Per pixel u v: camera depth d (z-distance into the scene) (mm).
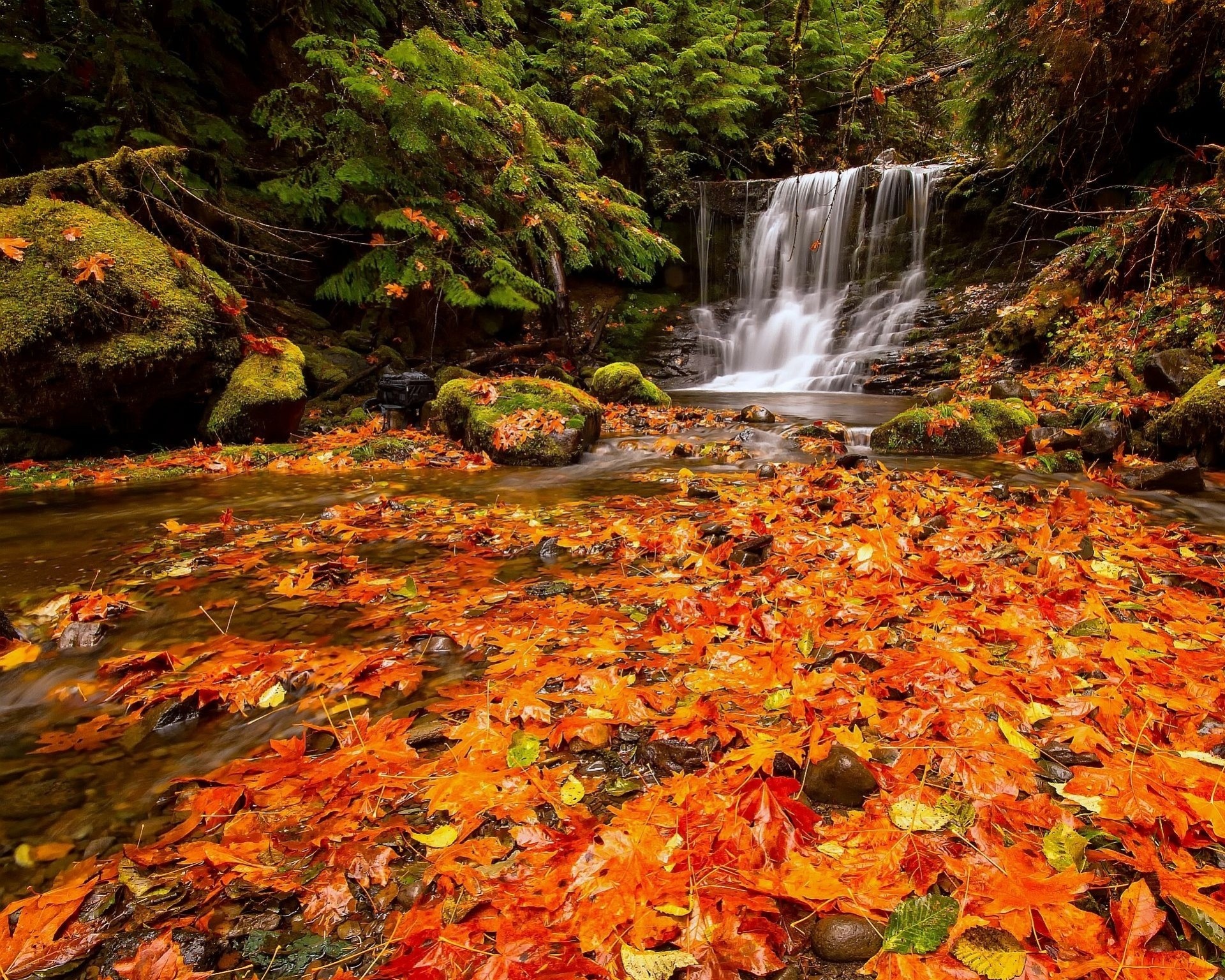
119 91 7426
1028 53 8516
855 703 1531
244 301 6402
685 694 1655
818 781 1282
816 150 16812
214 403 6062
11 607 2342
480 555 2895
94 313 5160
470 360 10203
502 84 9117
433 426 6523
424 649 1967
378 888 1098
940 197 12727
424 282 8836
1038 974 874
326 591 2455
